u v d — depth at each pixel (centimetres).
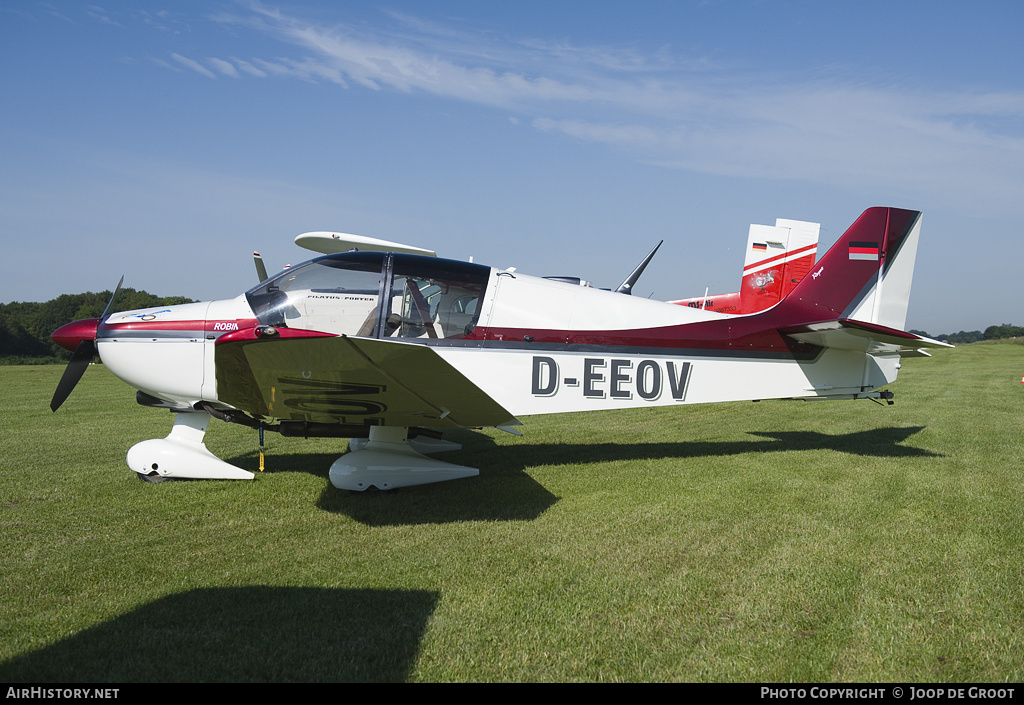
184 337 511
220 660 238
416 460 500
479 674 232
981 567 337
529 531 395
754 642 257
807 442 732
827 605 291
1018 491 491
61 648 246
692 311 587
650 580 319
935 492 489
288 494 482
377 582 314
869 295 632
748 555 354
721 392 588
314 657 241
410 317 512
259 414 501
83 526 401
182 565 336
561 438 771
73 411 1038
